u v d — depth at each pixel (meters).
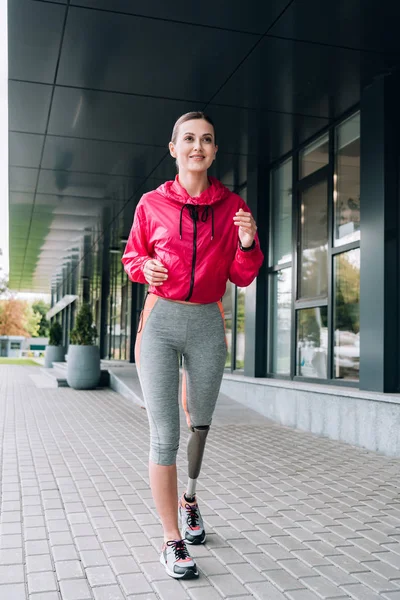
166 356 2.73
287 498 4.09
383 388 6.07
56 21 5.45
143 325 2.77
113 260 18.95
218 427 7.54
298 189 8.64
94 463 5.14
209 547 3.06
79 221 13.35
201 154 2.69
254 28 5.50
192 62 6.18
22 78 6.59
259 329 9.44
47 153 8.91
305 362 8.27
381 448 5.88
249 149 8.75
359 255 7.02
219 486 4.39
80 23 5.47
